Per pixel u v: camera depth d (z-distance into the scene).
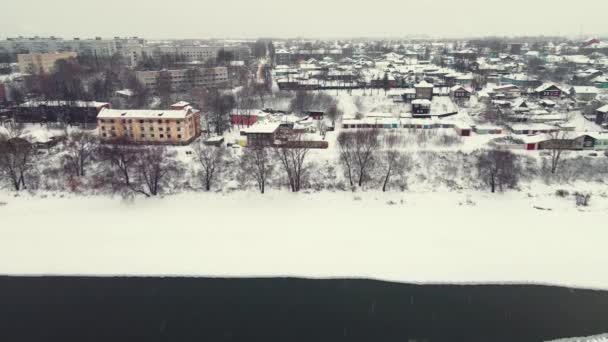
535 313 62.66
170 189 101.62
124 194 97.81
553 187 101.06
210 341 56.72
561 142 113.44
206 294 67.75
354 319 61.47
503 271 72.62
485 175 103.38
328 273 73.00
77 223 88.69
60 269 74.12
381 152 115.12
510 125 140.50
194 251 79.25
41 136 122.94
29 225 87.81
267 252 78.88
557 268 73.12
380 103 177.88
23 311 63.25
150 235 84.50
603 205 93.62
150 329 59.22
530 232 84.12
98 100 173.12
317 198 99.06
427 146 121.50
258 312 63.16
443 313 62.81
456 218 90.00
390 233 84.62
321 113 158.25
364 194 100.31
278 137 124.81
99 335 57.84
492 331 58.75
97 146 117.62
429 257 76.62
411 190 101.50
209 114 152.00
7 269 74.06
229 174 107.38
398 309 63.81
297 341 56.78
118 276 72.44
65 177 105.50
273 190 101.81
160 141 127.69
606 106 143.50
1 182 103.44
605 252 77.12
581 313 62.56
